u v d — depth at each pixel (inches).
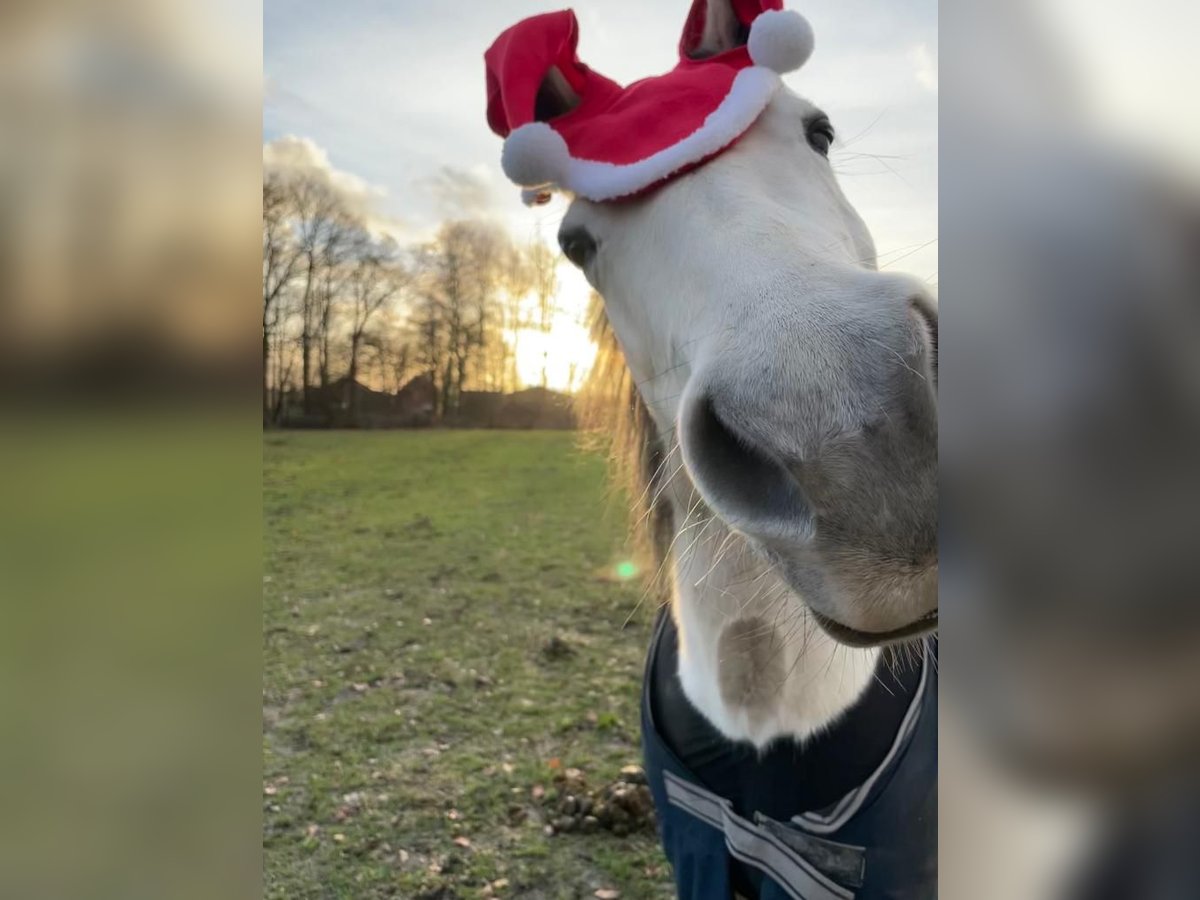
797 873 41.2
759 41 43.2
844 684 41.5
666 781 47.2
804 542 28.7
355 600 159.5
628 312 44.4
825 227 38.7
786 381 27.9
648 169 39.5
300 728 110.2
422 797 93.9
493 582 171.2
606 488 63.5
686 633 46.6
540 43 46.4
